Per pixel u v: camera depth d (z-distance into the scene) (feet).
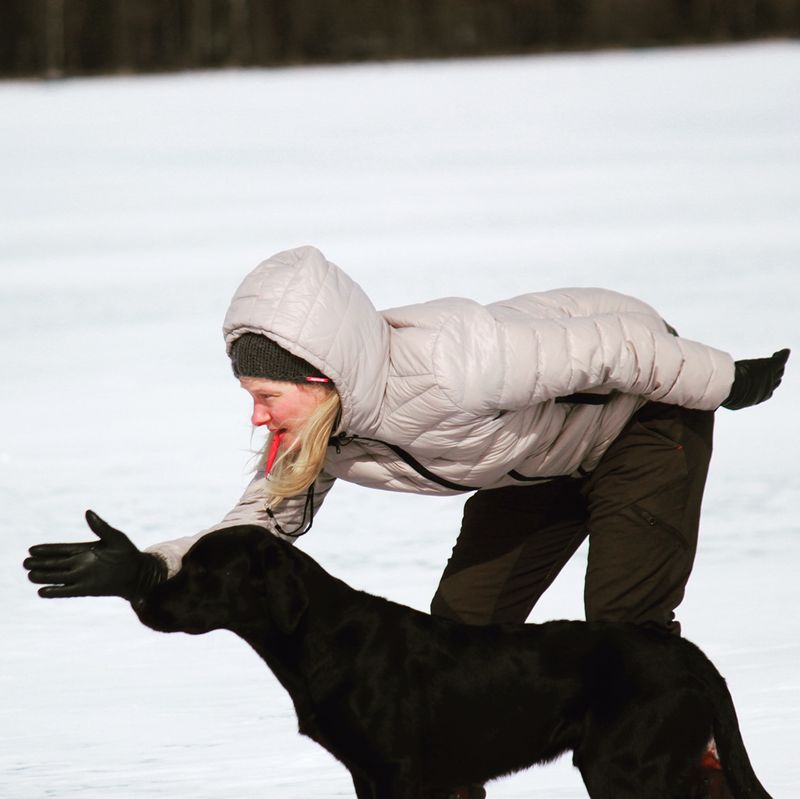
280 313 42.39
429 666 43.60
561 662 44.01
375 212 255.29
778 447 100.99
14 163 369.50
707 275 175.52
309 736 44.11
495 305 49.34
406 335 44.42
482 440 45.29
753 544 79.20
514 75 626.64
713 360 48.21
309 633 43.01
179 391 126.82
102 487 96.53
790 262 183.32
